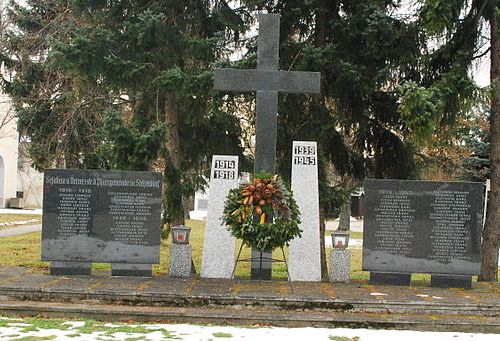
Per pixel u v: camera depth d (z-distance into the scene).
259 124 12.08
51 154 18.97
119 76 13.44
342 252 11.97
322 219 14.23
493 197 13.07
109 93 16.52
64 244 11.97
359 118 14.32
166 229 14.84
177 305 10.14
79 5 13.99
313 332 8.98
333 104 14.60
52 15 21.31
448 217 11.73
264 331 8.98
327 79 13.91
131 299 10.21
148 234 12.00
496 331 9.38
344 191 14.29
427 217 11.76
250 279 11.94
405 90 11.63
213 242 12.20
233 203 11.48
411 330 9.39
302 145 12.31
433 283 11.74
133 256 11.97
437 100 11.57
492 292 11.14
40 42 20.77
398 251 11.79
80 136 18.53
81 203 12.01
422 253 11.75
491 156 13.14
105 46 13.30
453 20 12.41
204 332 8.79
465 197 11.72
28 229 27.83
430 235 11.74
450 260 11.67
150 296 10.18
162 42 13.49
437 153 17.41
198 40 13.48
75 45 13.02
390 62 13.16
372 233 11.83
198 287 10.82
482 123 20.80
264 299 10.06
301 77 12.06
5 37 21.86
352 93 13.77
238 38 14.63
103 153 13.64
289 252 12.09
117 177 12.00
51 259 11.95
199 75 13.06
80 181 12.01
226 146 14.88
